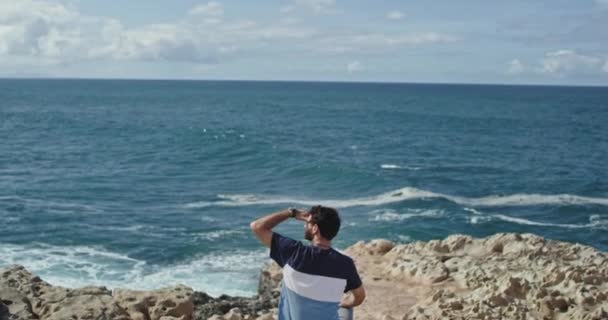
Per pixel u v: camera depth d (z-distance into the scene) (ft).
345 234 84.84
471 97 629.10
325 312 14.35
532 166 151.74
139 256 70.33
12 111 319.47
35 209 93.86
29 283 27.76
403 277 37.45
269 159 149.79
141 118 287.69
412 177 130.11
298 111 362.74
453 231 89.97
